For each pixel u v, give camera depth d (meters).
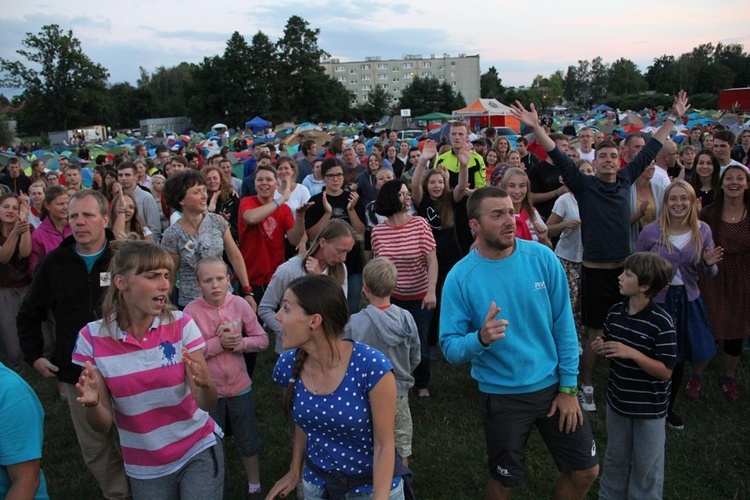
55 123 84.44
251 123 61.94
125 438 2.75
